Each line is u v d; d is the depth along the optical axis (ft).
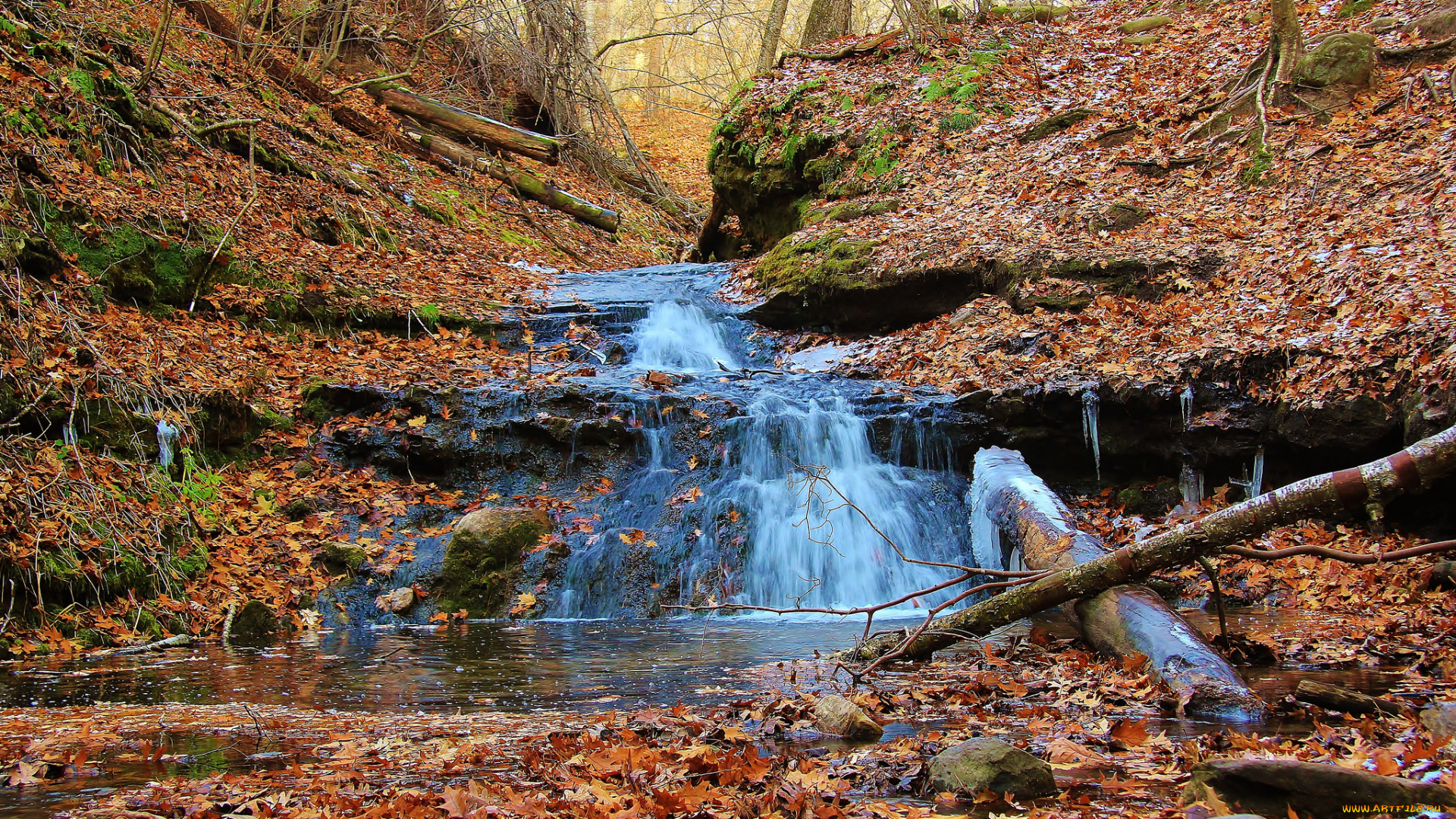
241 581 24.22
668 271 55.93
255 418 29.76
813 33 79.00
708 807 9.51
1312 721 13.24
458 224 56.03
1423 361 25.64
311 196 45.80
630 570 26.68
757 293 47.16
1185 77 51.78
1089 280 37.50
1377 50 44.96
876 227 47.57
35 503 21.81
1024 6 70.44
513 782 10.61
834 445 31.19
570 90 74.38
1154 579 25.35
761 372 37.60
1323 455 27.22
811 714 13.70
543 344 40.63
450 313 40.55
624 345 41.27
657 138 107.65
